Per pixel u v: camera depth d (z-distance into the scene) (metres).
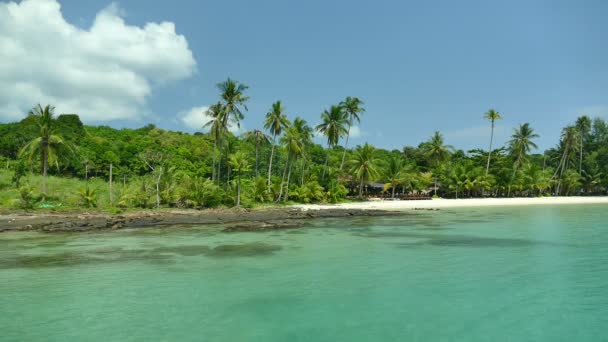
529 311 11.59
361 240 25.34
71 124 75.12
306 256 19.95
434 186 77.94
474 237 26.36
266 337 9.87
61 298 12.93
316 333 10.10
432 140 80.69
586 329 10.25
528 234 27.61
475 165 83.38
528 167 80.00
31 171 56.69
